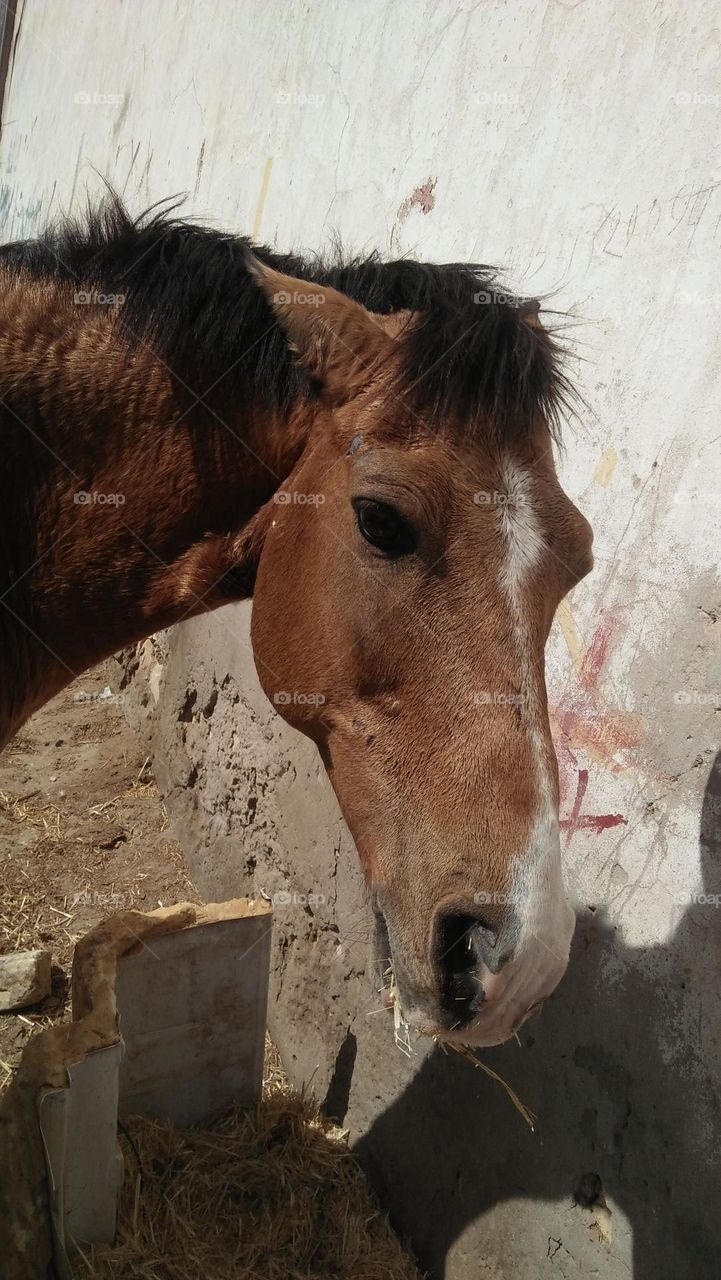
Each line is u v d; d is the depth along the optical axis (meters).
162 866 1.78
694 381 0.93
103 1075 0.97
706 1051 0.83
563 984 0.99
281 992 1.49
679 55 0.98
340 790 0.76
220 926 1.20
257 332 0.82
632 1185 0.89
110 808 1.90
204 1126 1.26
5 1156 0.94
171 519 0.87
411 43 1.47
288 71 1.86
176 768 1.88
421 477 0.68
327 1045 1.37
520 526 0.69
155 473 0.86
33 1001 1.38
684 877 0.88
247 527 0.86
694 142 0.95
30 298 0.88
